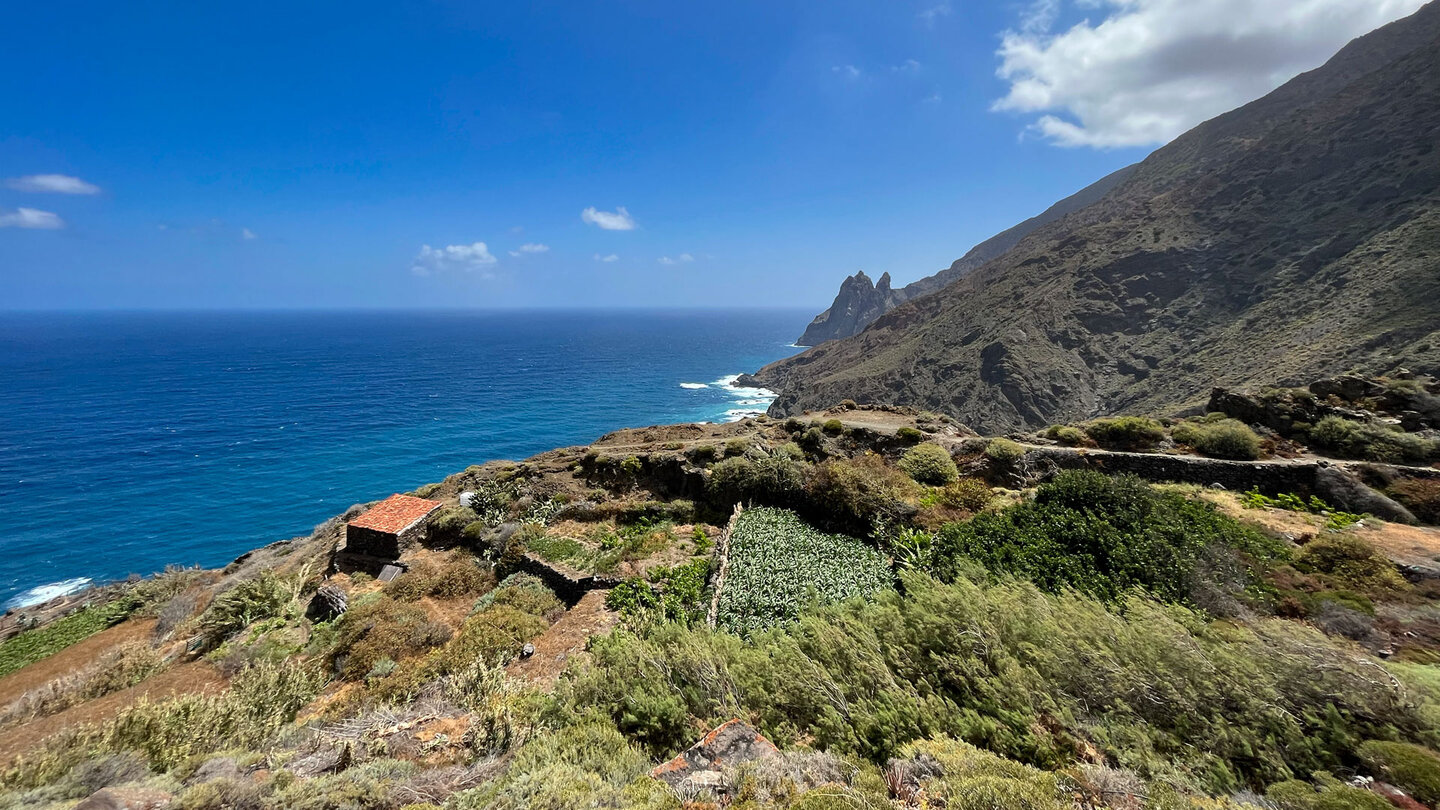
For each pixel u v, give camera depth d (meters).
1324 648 6.64
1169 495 14.61
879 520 17.81
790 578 14.83
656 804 5.15
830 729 6.75
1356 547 11.30
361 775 6.66
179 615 20.73
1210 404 24.48
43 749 7.75
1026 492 19.84
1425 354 40.75
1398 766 4.98
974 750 5.74
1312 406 21.33
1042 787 4.76
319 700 12.52
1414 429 19.08
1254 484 18.23
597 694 8.52
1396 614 9.34
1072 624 7.83
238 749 7.82
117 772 6.97
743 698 8.10
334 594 18.70
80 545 45.75
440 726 8.91
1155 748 5.89
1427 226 59.62
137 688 14.68
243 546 46.44
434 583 19.75
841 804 4.65
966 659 7.33
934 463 21.98
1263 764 5.46
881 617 8.77
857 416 31.52
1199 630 7.88
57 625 23.22
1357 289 60.53
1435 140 71.31
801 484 20.81
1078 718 6.40
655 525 22.16
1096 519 12.70
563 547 20.42
